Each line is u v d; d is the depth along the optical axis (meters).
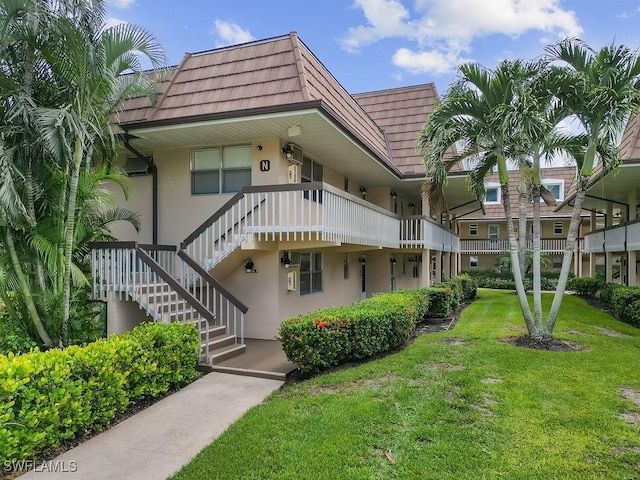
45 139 5.62
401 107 16.67
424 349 7.70
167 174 10.32
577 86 7.49
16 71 6.32
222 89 9.62
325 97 10.05
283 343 6.54
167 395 5.91
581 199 8.07
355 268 15.72
